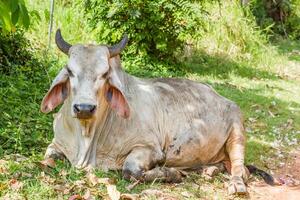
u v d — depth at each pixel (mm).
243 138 6453
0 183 5102
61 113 5867
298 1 19875
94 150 5727
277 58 14258
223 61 13094
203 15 11953
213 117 6344
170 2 11156
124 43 5676
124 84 5871
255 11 17969
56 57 10383
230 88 10930
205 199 5410
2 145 6203
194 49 13164
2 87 7891
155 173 5613
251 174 6340
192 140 6117
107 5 11047
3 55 8867
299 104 10125
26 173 5387
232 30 13930
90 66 5387
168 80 6512
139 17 11039
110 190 5055
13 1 5027
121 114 5582
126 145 5766
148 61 11422
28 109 7164
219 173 6156
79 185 5191
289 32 18844
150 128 5863
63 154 5918
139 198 5168
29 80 8438
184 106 6242
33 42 10938
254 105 9602
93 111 5230
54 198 4992
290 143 7688
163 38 11273
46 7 12211
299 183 6246
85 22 12016
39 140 6453
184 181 5816
